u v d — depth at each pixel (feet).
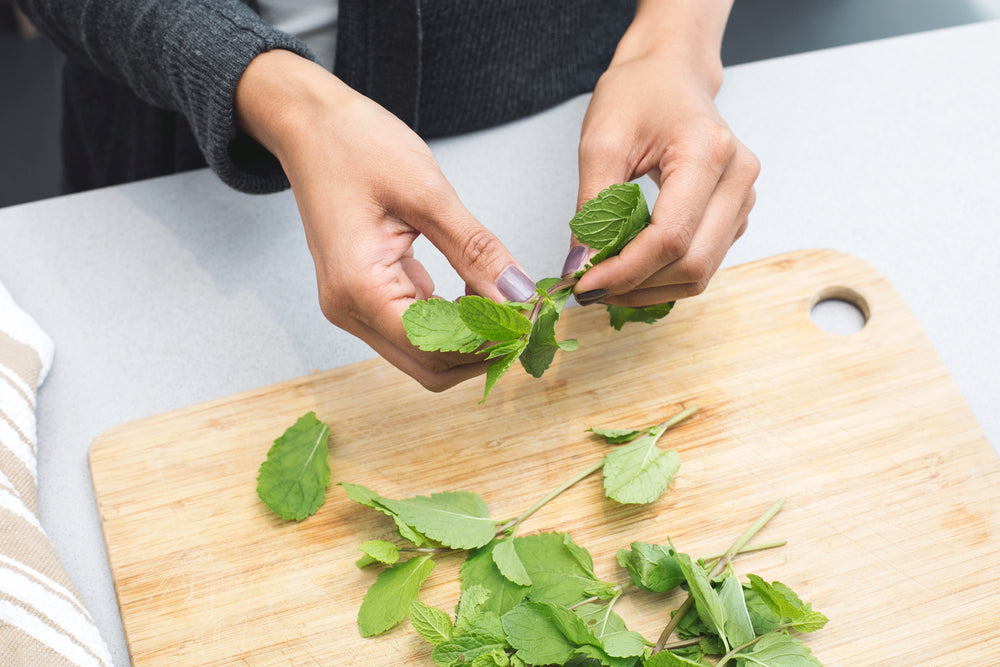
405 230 2.02
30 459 2.10
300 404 2.17
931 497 2.06
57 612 1.94
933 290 2.30
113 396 2.20
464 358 1.98
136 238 2.39
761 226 2.39
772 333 2.22
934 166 2.46
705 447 2.12
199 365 2.24
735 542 2.02
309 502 2.06
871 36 3.86
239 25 2.10
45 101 4.89
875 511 2.05
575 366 2.20
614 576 2.01
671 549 1.93
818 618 1.86
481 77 2.49
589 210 1.94
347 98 2.04
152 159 2.71
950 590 1.98
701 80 2.22
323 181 2.00
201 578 2.02
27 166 4.59
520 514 2.07
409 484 2.10
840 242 2.36
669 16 2.26
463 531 1.99
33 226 2.40
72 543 2.07
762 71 2.64
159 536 2.06
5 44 5.16
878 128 2.53
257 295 2.32
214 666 1.96
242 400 2.17
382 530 2.06
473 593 1.93
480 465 2.12
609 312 2.22
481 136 2.54
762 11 4.04
